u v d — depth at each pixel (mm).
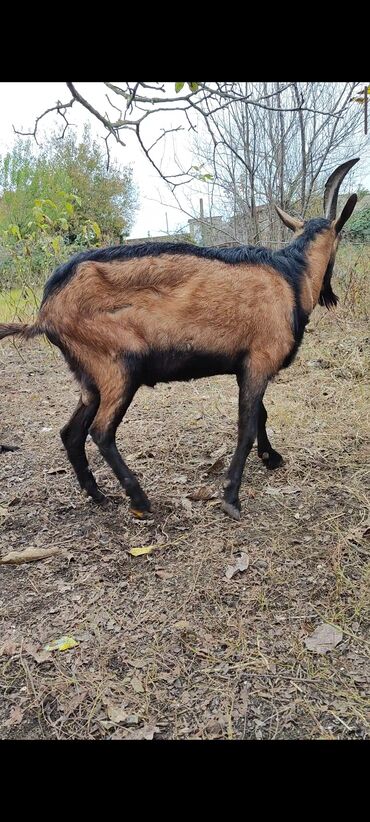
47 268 7309
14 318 7008
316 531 2812
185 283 2637
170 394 4992
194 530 2879
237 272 2691
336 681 1970
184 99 1993
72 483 3484
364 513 2930
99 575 2586
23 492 3393
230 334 2736
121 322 2650
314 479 3320
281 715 1857
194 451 3781
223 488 2986
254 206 7117
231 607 2350
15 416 4758
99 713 1906
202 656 2105
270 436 3902
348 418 4109
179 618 2301
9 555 2715
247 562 2604
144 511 2986
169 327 2674
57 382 5809
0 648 2184
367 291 6801
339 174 3203
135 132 2041
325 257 3154
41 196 9828
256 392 2863
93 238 8508
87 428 3051
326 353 5586
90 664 2092
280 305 2789
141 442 3965
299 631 2205
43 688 2000
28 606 2416
